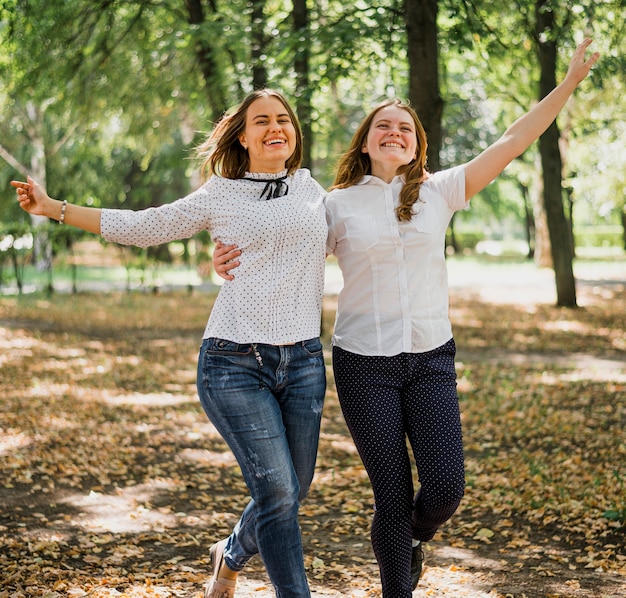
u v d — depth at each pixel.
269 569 3.08
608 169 28.47
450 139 23.09
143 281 20.61
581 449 6.66
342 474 6.08
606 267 31.69
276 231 3.15
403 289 3.30
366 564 4.27
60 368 10.49
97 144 19.86
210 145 3.43
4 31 13.85
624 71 11.29
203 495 5.55
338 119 15.26
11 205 23.42
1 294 20.06
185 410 8.28
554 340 13.62
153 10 14.96
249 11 12.53
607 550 4.38
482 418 7.89
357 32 9.62
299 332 3.18
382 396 3.27
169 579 3.96
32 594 3.73
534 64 14.34
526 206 39.03
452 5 9.06
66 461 6.23
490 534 4.70
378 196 3.40
